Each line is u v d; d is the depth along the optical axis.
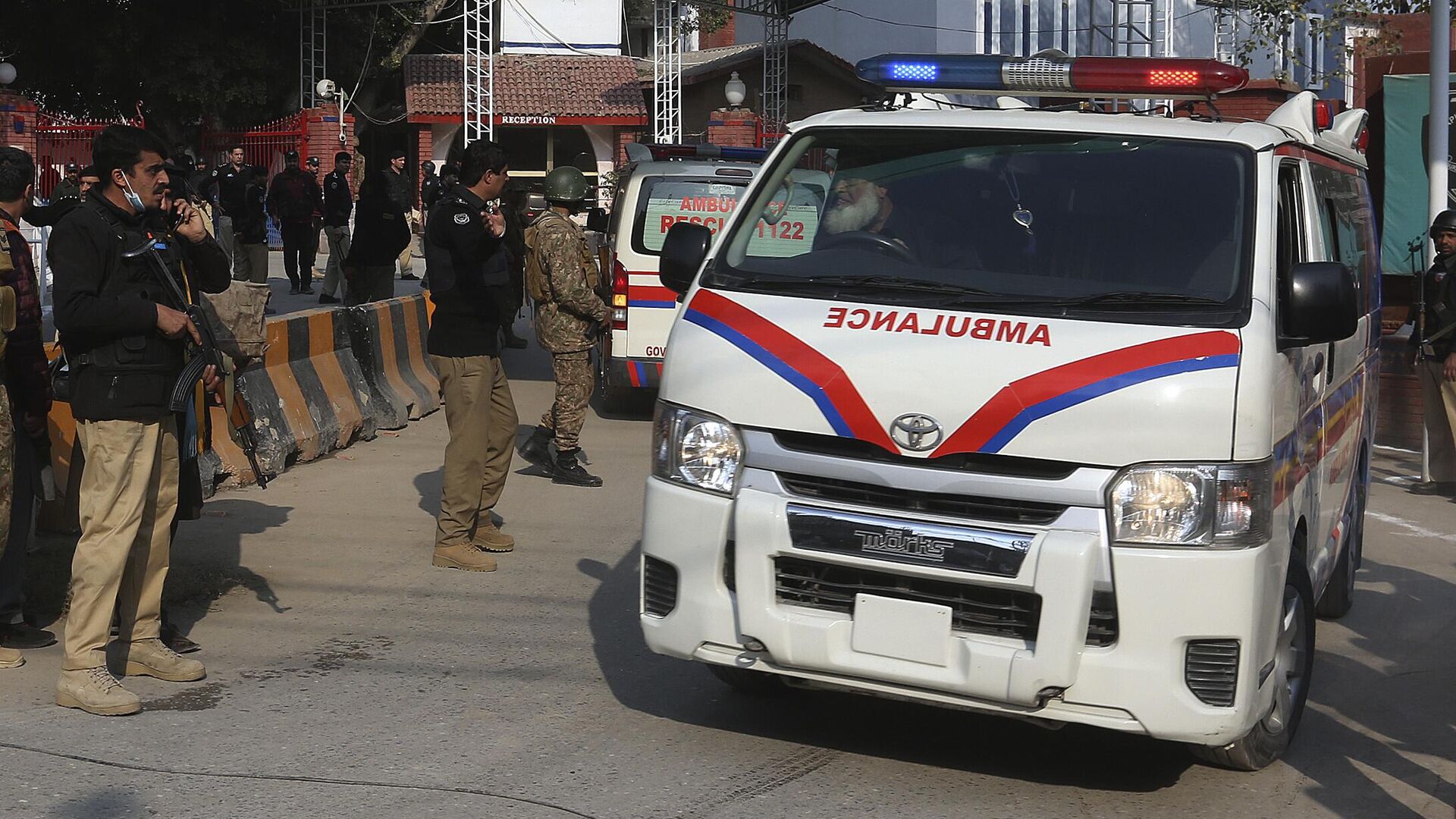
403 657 5.85
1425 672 6.20
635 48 50.94
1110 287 4.65
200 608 6.47
